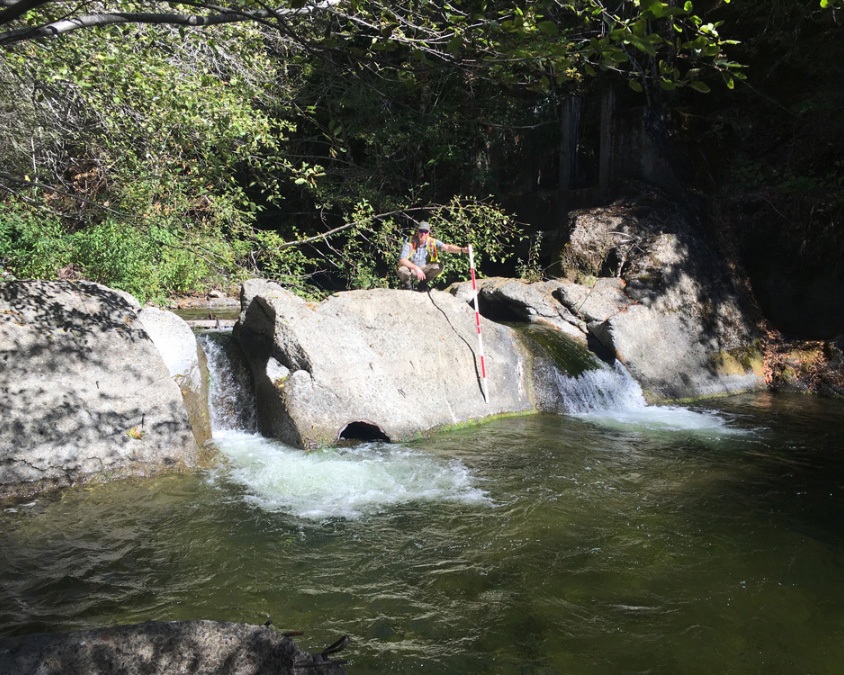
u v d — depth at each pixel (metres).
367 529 4.91
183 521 4.96
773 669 3.36
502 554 4.54
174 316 7.02
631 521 5.10
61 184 10.44
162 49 7.30
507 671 3.29
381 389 7.20
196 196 9.73
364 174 14.00
